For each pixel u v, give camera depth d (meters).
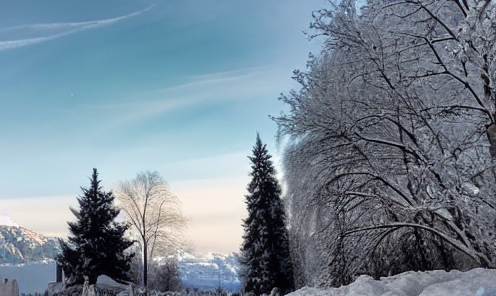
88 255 38.66
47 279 46.72
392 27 13.05
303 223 14.08
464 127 12.20
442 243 12.53
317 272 13.71
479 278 7.25
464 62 11.34
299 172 14.08
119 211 43.00
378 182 12.95
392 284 7.61
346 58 13.30
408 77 12.20
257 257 34.19
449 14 12.95
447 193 10.62
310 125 13.73
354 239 13.16
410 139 12.69
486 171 10.98
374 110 12.85
